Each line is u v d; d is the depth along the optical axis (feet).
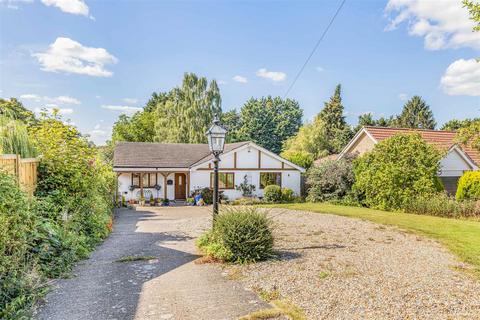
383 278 18.48
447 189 66.13
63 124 31.76
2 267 13.70
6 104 27.91
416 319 13.35
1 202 16.08
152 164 79.77
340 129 162.81
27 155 25.85
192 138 129.18
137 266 21.44
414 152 54.13
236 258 22.17
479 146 49.44
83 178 31.37
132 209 67.31
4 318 12.30
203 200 75.61
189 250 26.27
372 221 41.45
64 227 23.39
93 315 13.78
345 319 13.33
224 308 14.62
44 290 15.52
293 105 205.57
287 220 42.04
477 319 13.41
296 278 18.49
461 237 31.30
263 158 84.02
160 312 14.19
